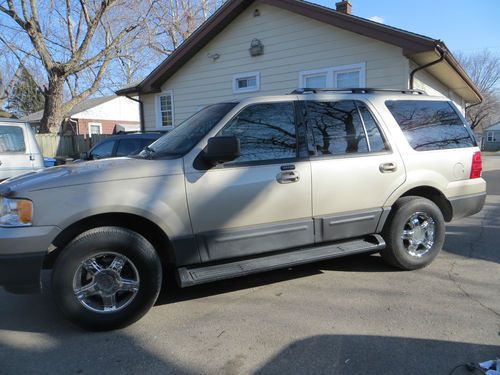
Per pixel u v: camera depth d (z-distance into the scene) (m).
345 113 4.38
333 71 11.36
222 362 3.00
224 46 13.58
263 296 4.15
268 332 3.41
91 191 3.37
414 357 2.99
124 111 38.44
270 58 12.58
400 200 4.63
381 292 4.17
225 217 3.75
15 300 4.21
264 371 2.87
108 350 3.21
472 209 5.05
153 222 3.53
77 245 3.35
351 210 4.30
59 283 3.34
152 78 14.89
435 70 12.26
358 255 5.42
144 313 3.58
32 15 18.34
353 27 10.43
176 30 26.86
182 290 4.37
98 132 36.62
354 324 3.51
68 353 3.18
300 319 3.62
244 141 3.89
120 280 3.48
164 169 3.60
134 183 3.49
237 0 12.46
